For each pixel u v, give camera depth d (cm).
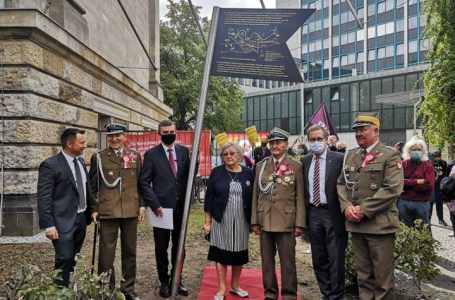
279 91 4531
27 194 869
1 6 920
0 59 858
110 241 501
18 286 323
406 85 3475
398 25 4853
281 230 495
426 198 720
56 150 966
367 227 454
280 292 538
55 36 928
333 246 498
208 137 1337
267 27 538
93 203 497
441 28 1228
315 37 5566
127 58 1898
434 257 534
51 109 945
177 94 3012
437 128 1288
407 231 546
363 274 470
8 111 862
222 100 3131
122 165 506
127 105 1655
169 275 586
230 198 521
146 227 1005
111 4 1627
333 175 499
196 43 3117
